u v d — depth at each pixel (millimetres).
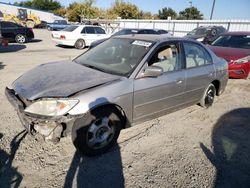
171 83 3758
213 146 3578
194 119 4520
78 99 2750
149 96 3471
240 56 7379
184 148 3467
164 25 28719
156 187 2658
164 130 3984
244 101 5777
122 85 3121
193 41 4441
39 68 3709
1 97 5000
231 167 3088
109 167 2932
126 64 3484
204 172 2957
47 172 2764
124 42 4004
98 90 2916
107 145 3195
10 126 3752
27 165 2854
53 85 2951
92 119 2908
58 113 2676
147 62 3469
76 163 2955
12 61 9312
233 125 4355
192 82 4223
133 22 31891
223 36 9008
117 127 3232
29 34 16844
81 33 14750
